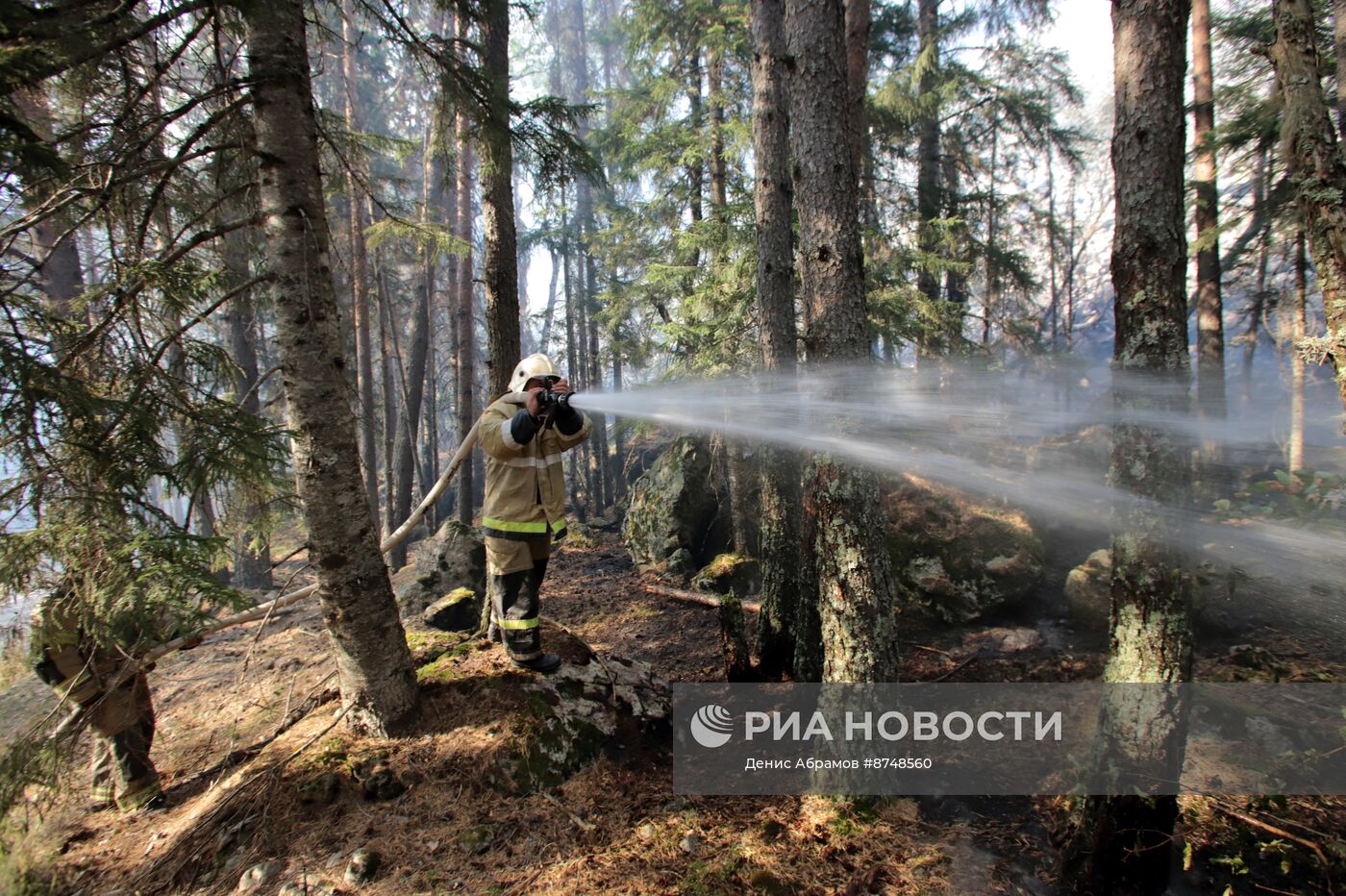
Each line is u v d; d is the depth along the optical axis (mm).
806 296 3420
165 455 2729
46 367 2248
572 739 3203
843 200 3295
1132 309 2598
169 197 3670
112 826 3123
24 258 2611
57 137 2686
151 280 2750
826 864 2713
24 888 2652
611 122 12445
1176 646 2523
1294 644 4578
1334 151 2693
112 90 3133
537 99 4844
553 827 2787
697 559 9438
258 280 2953
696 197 11242
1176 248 2523
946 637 5723
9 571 2240
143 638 2529
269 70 2930
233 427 2795
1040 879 2676
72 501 2334
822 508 3312
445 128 5066
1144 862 2564
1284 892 2537
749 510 8750
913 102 10352
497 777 2951
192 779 3562
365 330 11266
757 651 5297
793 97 3389
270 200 2951
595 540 11898
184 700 5078
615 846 2719
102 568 2332
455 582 7000
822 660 4555
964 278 12453
